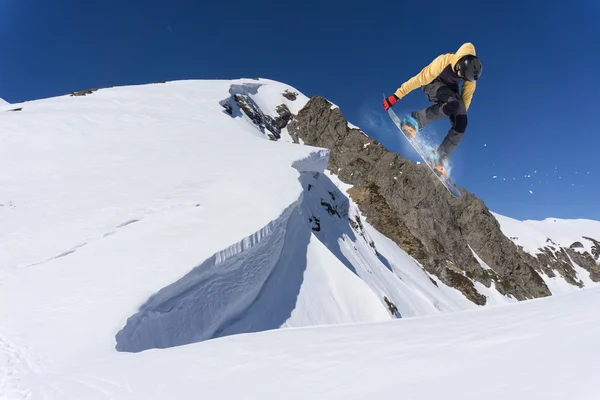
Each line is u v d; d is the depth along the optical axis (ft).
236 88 154.20
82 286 22.88
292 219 43.68
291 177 46.19
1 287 23.22
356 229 84.02
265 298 33.53
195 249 28.32
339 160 155.84
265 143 69.21
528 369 6.73
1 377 14.51
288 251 40.57
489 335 9.87
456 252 142.00
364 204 136.36
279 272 37.29
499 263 156.25
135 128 77.92
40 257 27.58
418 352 9.70
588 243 262.06
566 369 6.23
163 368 12.76
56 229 32.71
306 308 36.29
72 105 94.99
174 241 29.78
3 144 65.36
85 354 16.07
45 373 14.64
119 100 103.86
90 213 35.94
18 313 19.92
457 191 22.94
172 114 94.48
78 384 12.96
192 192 40.88
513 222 269.23
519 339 8.77
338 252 59.00
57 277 24.27
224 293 28.50
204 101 115.03
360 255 70.49
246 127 112.27
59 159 57.47
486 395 6.17
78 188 43.86
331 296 40.27
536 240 248.73
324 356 10.98
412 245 128.67
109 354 15.93
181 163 52.39
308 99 186.09
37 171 52.49
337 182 148.15
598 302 11.39
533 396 5.64
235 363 11.91
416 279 105.29
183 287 24.84
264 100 176.65
